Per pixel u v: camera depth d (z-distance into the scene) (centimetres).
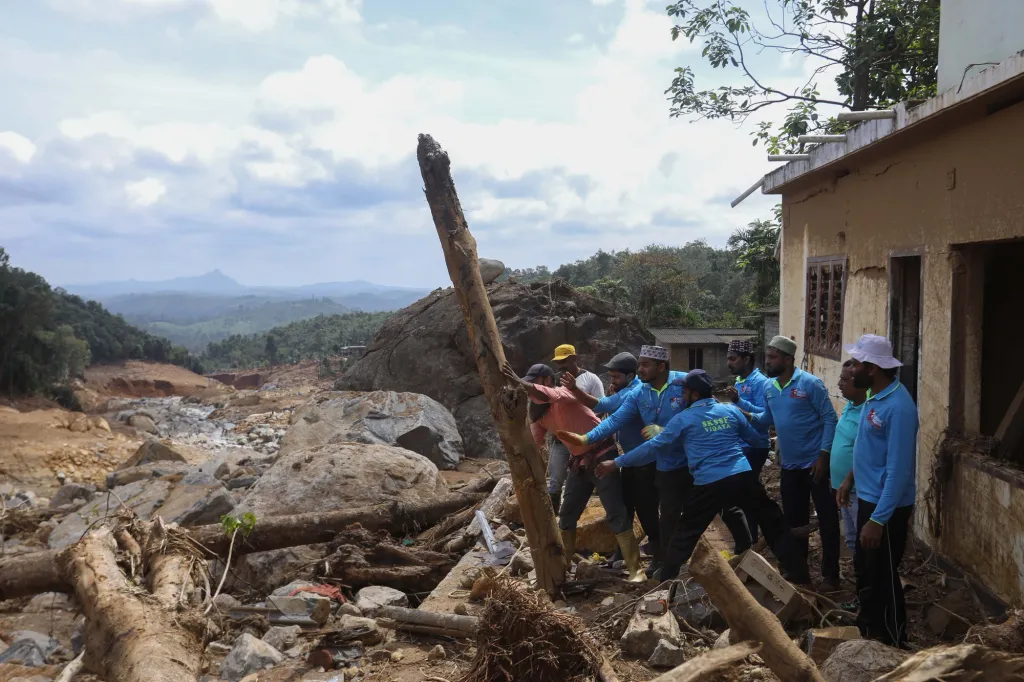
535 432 663
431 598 611
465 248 555
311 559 768
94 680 509
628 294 4262
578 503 632
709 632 493
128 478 1279
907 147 698
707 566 338
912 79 1670
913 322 727
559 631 429
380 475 931
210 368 13738
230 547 712
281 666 514
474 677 438
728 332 3067
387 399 1371
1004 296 613
